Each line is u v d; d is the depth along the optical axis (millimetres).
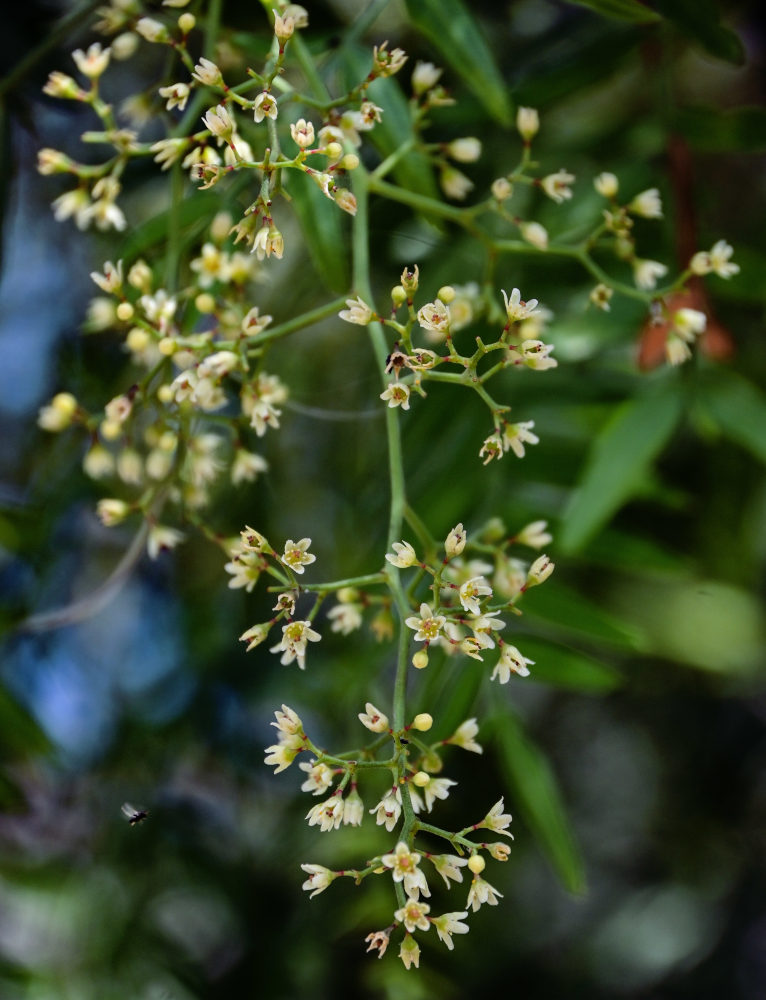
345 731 500
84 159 484
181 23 369
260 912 508
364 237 386
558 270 444
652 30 433
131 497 507
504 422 357
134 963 509
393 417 373
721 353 415
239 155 351
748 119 431
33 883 509
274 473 493
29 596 487
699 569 490
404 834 341
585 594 507
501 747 401
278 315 469
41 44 423
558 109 476
